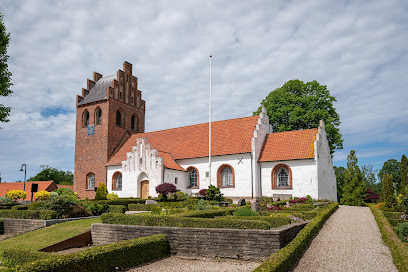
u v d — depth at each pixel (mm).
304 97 44312
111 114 42969
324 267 9812
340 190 55281
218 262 11062
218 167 35312
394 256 10430
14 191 39562
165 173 34781
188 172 37625
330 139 43250
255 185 32906
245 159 33781
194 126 42031
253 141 33719
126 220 15078
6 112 23828
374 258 10852
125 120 45219
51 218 18797
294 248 10203
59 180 90812
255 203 22203
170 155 38812
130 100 46344
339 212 23453
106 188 38500
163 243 12242
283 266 8688
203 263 10961
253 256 11172
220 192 32375
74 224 17531
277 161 32969
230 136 36906
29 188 57031
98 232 14867
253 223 12203
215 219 13109
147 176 36000
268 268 7988
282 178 33031
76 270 8742
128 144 43312
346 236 14297
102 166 41844
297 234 12672
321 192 32094
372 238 13977
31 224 18078
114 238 14266
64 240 14203
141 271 10094
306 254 11180
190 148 38344
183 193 33969
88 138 44000
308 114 41875
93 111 44094
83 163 43938
